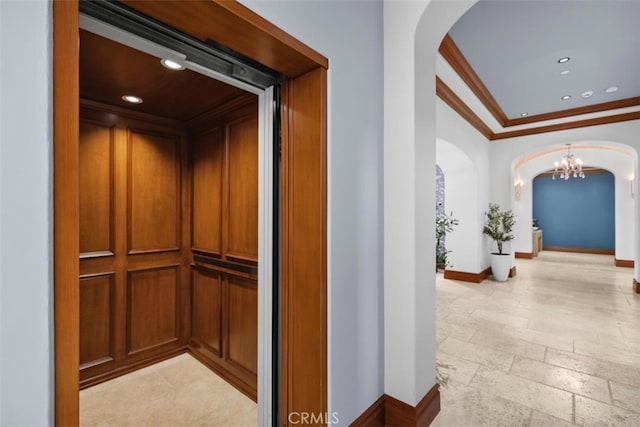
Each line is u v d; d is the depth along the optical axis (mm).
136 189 2494
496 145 6086
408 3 1742
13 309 654
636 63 3391
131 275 2467
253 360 2121
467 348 2875
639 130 4734
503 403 2037
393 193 1806
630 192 7332
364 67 1682
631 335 3170
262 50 1261
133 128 2471
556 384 2266
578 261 8273
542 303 4289
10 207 650
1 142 638
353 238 1598
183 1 950
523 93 4273
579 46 3055
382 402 1794
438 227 4969
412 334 1723
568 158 7535
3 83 639
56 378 709
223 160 2379
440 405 1984
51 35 701
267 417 1599
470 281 5543
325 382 1422
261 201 1629
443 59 3168
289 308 1527
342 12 1523
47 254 695
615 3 2420
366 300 1692
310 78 1438
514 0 2402
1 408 643
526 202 8828
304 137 1462
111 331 2369
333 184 1466
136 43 1125
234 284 2285
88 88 2031
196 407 2039
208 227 2557
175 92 2080
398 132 1786
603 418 1890
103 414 1968
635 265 4977
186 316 2768
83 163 2246
